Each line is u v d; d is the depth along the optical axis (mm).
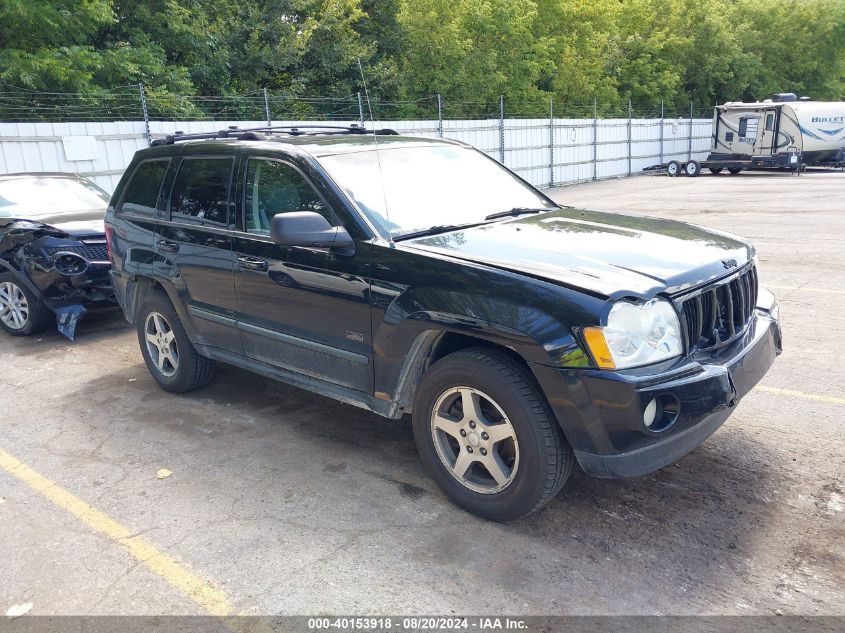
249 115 20766
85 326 7543
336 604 2879
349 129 5191
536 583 2963
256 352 4430
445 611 2814
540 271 3139
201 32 19797
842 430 4266
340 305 3771
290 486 3873
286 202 4078
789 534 3240
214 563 3188
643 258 3359
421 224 3865
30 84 14672
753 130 27203
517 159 25062
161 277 4961
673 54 40469
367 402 3840
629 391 2877
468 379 3295
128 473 4090
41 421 4914
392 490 3785
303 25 23328
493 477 3363
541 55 32281
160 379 5352
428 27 26953
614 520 3410
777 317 3980
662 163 34156
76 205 7887
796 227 12391
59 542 3400
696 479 3758
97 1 16469
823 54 46438
